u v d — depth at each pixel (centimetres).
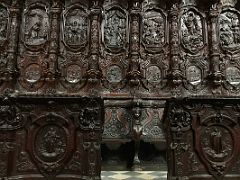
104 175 970
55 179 680
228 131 712
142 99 1159
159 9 1259
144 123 1140
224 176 694
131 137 1127
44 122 700
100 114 713
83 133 701
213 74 1182
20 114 699
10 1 1252
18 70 1190
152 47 1218
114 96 1164
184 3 1272
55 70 1181
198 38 1241
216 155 699
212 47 1216
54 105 708
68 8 1254
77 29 1235
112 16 1250
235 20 1265
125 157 1113
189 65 1212
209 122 712
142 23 1239
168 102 723
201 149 701
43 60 1204
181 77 1180
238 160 703
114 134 1134
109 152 1114
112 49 1212
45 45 1216
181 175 687
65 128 702
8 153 680
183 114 711
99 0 1239
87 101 711
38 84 1178
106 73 1195
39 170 682
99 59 1204
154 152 1116
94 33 1209
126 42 1224
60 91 1173
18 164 682
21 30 1230
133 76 1169
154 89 1179
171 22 1235
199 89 1185
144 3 1262
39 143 694
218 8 1272
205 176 691
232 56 1224
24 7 1256
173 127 707
